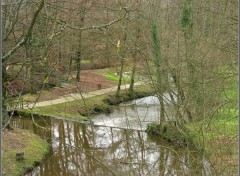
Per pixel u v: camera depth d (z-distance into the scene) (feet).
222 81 38.27
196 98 39.06
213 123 41.98
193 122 39.45
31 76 25.18
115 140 65.41
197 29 50.44
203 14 51.44
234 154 36.27
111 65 98.07
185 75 43.52
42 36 24.35
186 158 36.35
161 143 58.65
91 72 120.16
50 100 85.92
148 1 56.13
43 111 79.46
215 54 40.24
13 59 25.26
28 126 73.10
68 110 81.76
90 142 65.16
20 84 30.17
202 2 50.16
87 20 53.36
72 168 53.72
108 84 104.99
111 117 81.05
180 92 40.91
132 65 70.85
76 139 67.00
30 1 22.50
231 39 42.32
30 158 53.47
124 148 60.03
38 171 51.78
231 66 38.70
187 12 53.47
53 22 22.66
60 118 78.07
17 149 54.90
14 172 47.80
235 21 42.78
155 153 53.57
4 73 23.30
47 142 63.36
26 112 78.02
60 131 71.41
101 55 82.02
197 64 39.04
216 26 45.52
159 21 57.26
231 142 38.52
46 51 23.48
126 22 49.73
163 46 50.29
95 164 54.39
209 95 38.11
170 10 61.31
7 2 23.93
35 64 24.13
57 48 34.47
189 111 40.93
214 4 47.75
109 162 54.29
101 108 84.23
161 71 46.68
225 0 44.75
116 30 58.90
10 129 62.49
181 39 47.85
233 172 32.71
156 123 66.49
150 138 63.57
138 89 97.81
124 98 91.97
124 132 70.03
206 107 38.01
